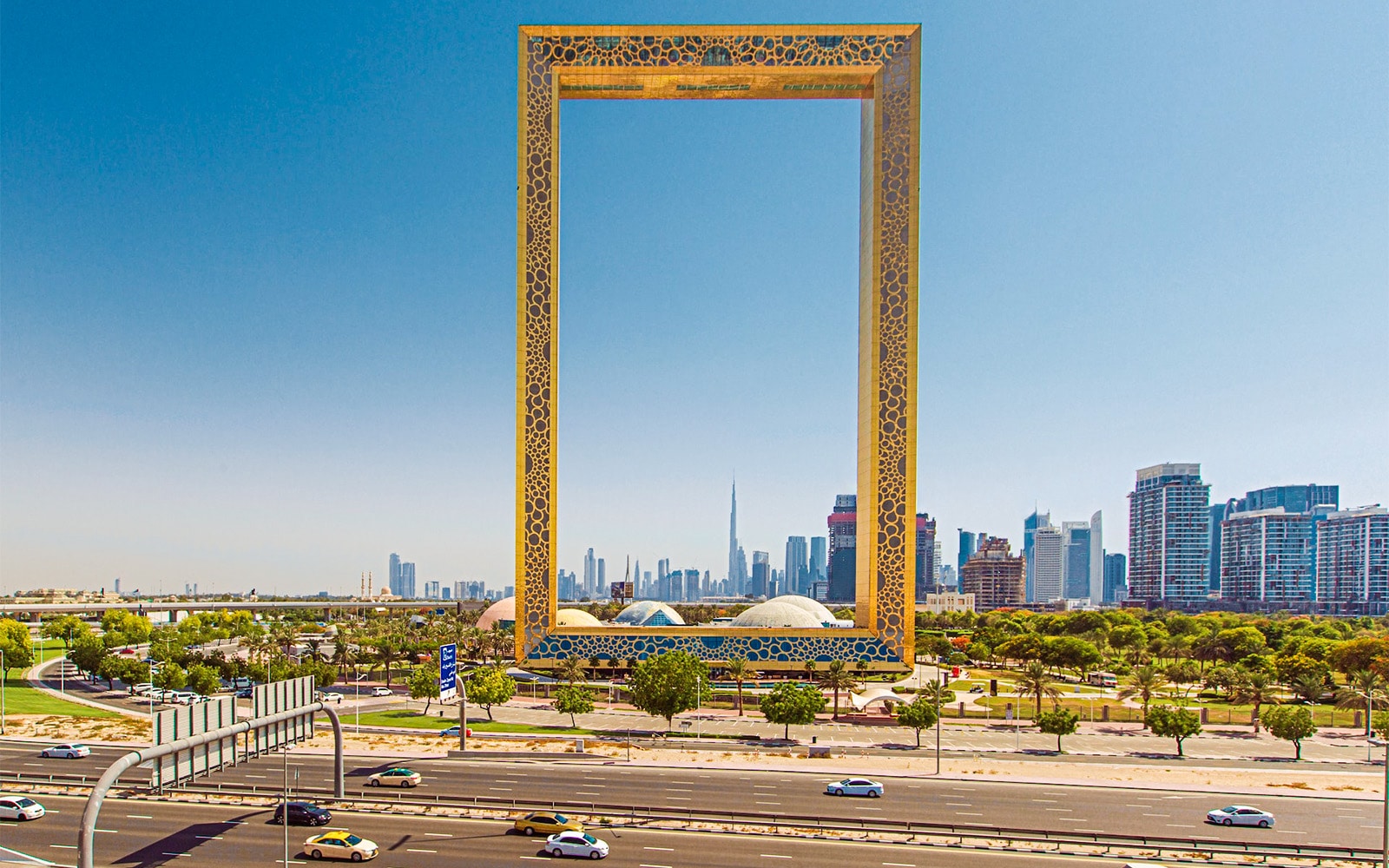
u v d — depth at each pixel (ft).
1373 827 180.65
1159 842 164.76
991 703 362.33
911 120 368.89
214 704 144.77
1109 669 476.95
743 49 373.20
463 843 159.53
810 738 276.62
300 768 222.89
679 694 275.80
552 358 361.30
